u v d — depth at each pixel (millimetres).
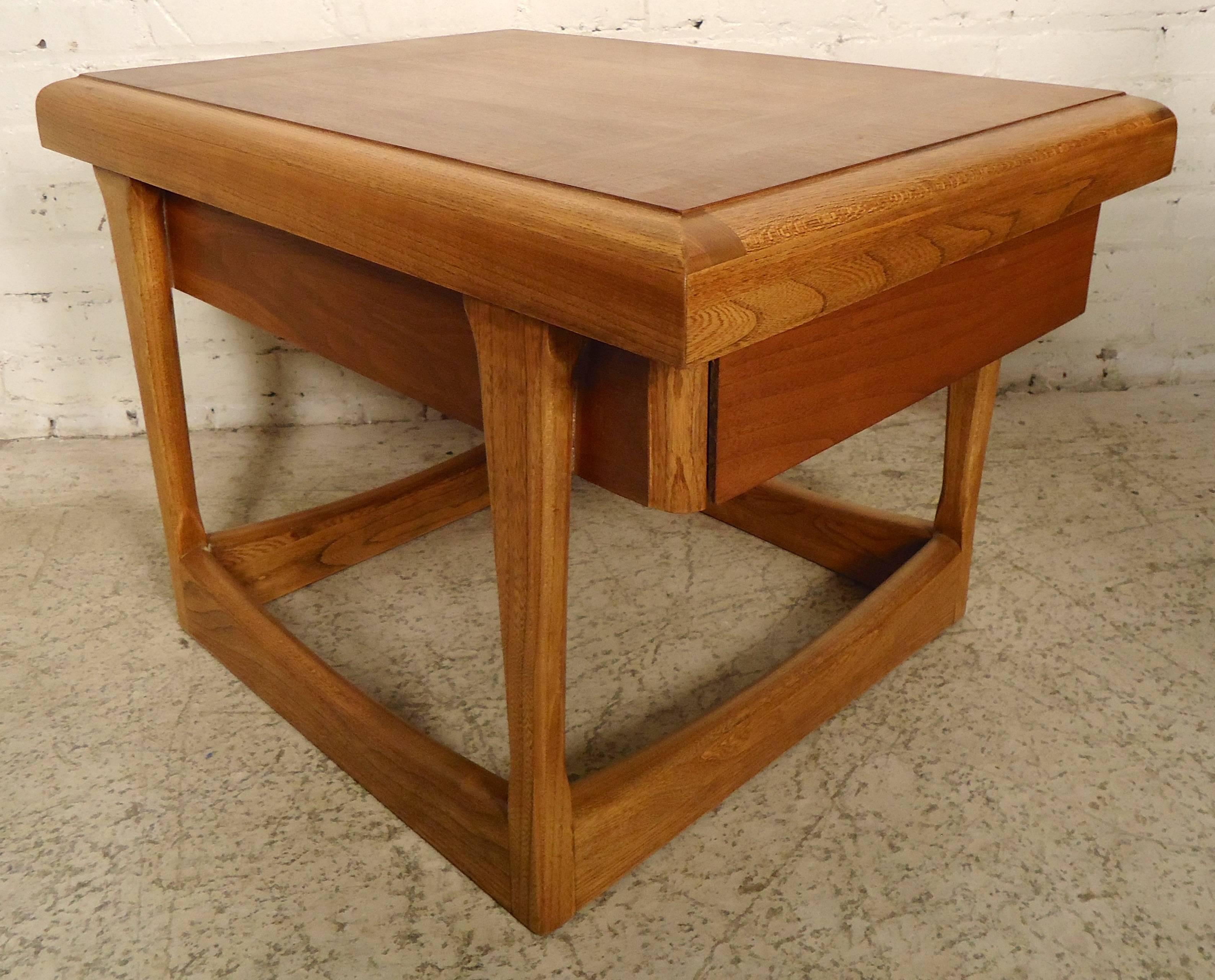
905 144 738
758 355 658
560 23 1635
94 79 1031
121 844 991
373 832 1010
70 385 1746
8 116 1561
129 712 1163
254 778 1072
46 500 1595
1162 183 1770
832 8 1646
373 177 705
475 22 1625
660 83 982
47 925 909
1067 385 1926
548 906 890
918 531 1303
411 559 1466
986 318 848
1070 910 910
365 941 896
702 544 1501
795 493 1437
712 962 871
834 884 940
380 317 848
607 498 1623
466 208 645
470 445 1771
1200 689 1175
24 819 1018
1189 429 1781
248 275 991
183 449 1217
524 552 755
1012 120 814
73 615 1330
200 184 864
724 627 1315
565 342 673
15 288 1665
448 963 875
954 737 1110
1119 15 1665
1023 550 1443
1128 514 1530
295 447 1763
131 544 1485
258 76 1032
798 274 604
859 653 1140
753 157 703
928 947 878
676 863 968
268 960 878
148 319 1120
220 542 1299
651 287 553
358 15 1590
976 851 971
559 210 606
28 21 1519
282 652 1126
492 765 1091
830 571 1431
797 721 1089
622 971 865
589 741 1127
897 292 747
